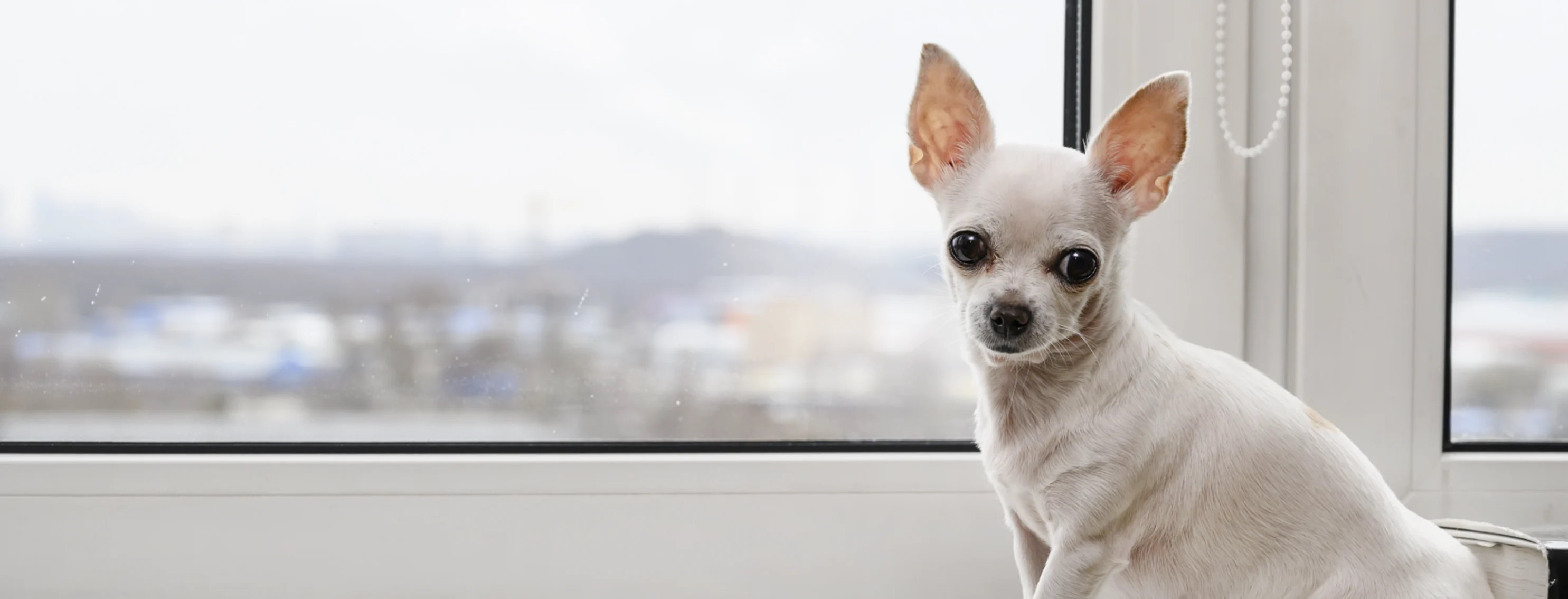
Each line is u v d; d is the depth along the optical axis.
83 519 1.01
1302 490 0.84
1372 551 0.83
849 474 1.05
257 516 1.02
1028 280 0.82
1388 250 1.06
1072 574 0.84
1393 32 1.05
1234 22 1.05
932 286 1.15
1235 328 1.06
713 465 1.05
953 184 0.89
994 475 0.90
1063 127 1.12
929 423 1.15
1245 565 0.84
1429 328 1.07
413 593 1.04
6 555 1.00
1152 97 0.85
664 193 1.14
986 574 1.07
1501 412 1.12
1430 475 1.07
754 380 1.15
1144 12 1.05
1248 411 0.86
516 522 1.04
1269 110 1.06
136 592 1.01
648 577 1.05
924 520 1.06
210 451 1.04
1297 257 1.06
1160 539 0.86
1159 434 0.85
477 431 1.14
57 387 1.08
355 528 1.03
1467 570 0.85
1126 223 0.88
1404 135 1.05
